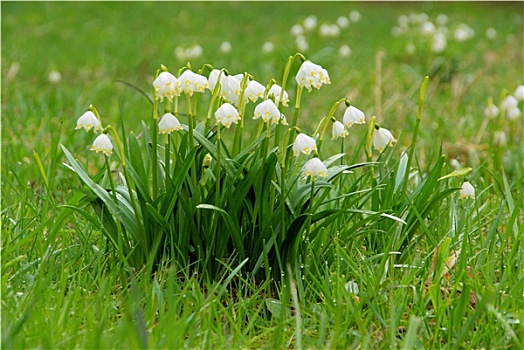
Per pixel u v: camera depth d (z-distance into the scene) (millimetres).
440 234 6484
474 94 13812
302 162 6039
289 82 13703
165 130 5391
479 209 7477
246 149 5617
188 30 23203
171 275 4910
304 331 5055
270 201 5648
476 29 24422
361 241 6242
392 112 11984
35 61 16672
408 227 6148
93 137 9609
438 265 5660
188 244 5801
